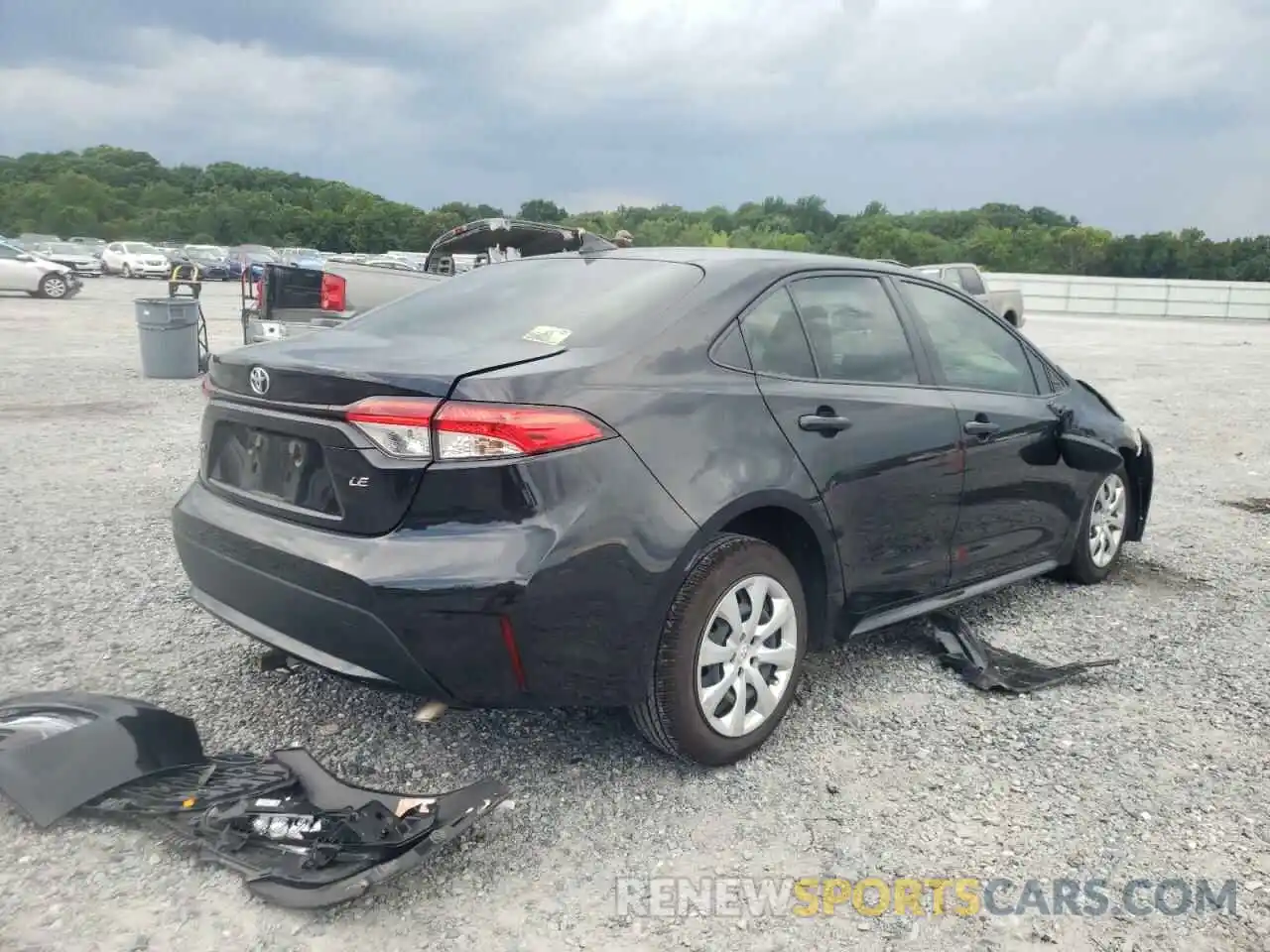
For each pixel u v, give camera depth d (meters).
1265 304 40.56
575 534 2.89
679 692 3.16
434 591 2.81
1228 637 4.69
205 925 2.54
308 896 2.53
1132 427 5.43
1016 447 4.48
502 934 2.56
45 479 7.14
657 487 3.05
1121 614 4.98
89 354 14.79
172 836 2.86
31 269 27.62
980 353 4.60
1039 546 4.82
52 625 4.48
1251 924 2.66
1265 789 3.33
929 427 4.00
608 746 3.54
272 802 2.89
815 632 3.76
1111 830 3.08
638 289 3.56
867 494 3.73
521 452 2.86
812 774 3.38
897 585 3.99
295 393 3.08
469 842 2.94
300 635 3.11
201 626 4.52
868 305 4.07
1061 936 2.61
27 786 2.92
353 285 11.04
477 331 3.45
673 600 3.13
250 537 3.18
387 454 2.88
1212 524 6.77
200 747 3.24
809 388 3.62
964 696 4.00
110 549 5.58
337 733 3.58
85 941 2.46
